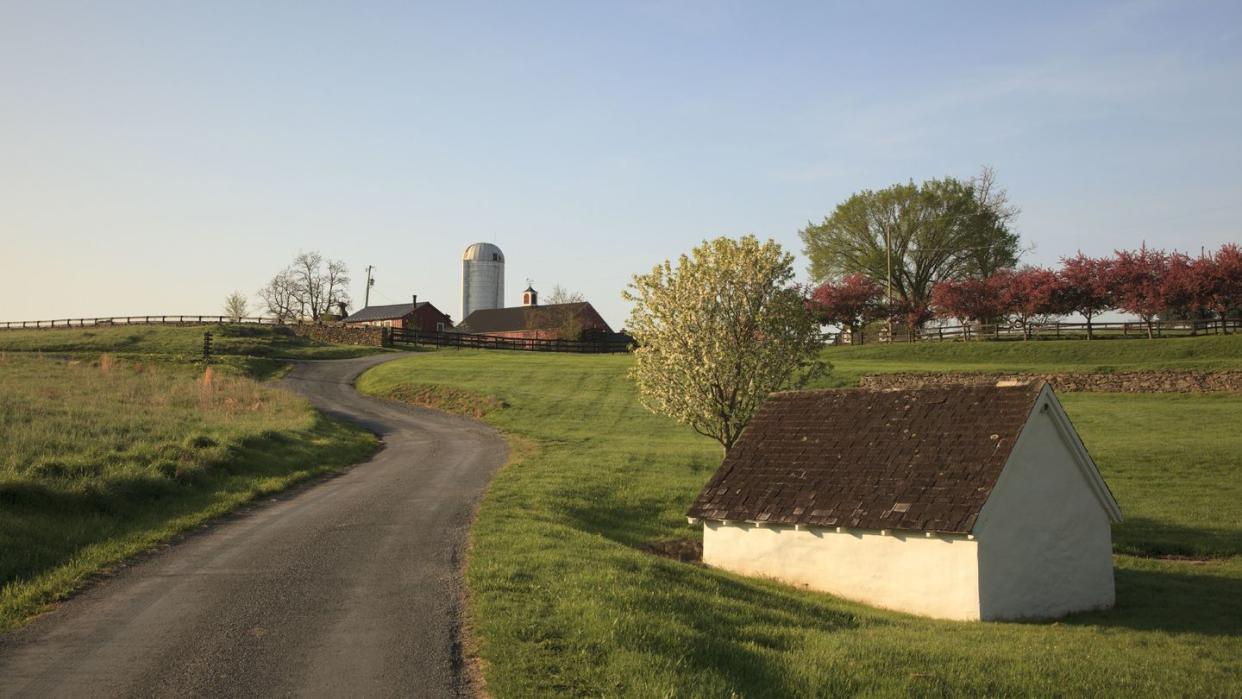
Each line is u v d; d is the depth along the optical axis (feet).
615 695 28.81
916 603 58.44
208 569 48.57
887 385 174.81
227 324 305.12
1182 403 145.07
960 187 271.90
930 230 271.69
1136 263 226.79
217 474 80.94
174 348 253.65
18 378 151.23
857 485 64.49
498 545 54.24
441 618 38.81
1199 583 67.72
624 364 229.86
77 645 34.88
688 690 29.53
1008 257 275.39
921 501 59.82
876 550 60.49
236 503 70.64
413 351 282.15
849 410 73.61
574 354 278.46
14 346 258.57
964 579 56.54
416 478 90.74
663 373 93.71
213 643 35.12
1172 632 53.31
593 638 34.30
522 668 31.12
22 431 82.12
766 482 69.36
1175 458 105.81
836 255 289.33
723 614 43.21
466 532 60.44
